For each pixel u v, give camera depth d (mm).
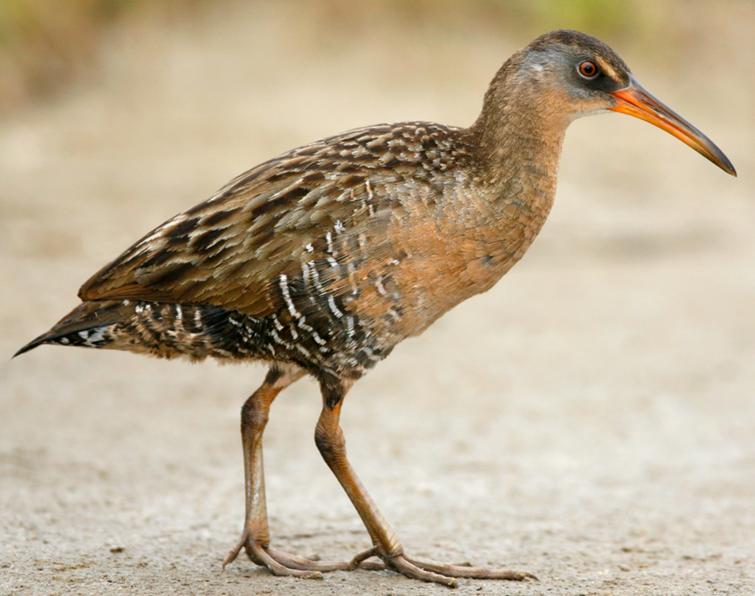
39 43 23375
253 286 8094
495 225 8383
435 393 14062
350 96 23344
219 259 8102
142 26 24641
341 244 8031
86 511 10039
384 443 12484
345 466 8562
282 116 22547
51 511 9969
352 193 8094
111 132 21922
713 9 27953
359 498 8617
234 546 9141
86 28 24094
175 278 8141
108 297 8242
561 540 9867
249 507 8742
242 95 23156
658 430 13180
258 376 14273
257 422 8719
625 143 23688
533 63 8680
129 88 23250
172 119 22312
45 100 23031
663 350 15727
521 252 8617
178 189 20016
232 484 11047
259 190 8227
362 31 24938
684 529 10273
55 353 14398
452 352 15477
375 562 8906
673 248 19922
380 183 8148
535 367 15008
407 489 11180
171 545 9258
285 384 8727
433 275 8258
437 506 10727
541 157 8586
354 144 8328
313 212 8047
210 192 19953
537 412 13594
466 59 24609
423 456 12156
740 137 24328
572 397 14078
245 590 8203
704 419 13523
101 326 8266
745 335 16359
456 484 11383
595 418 13469
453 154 8414
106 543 9203
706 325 16703
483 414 13461
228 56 24203
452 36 25094
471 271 8398
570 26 25641
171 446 11969
